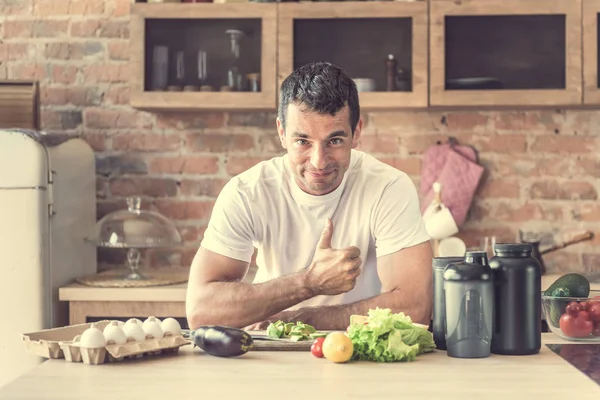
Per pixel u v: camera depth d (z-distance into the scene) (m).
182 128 3.89
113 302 3.29
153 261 3.92
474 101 3.49
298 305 2.43
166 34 3.58
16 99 3.84
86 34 3.89
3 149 3.24
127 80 3.89
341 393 1.37
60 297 3.28
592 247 3.80
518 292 1.67
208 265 2.27
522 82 3.50
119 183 3.90
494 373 1.51
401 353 1.60
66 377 1.50
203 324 2.16
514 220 3.82
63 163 3.43
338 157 2.04
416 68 3.50
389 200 2.31
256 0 3.61
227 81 3.57
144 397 1.35
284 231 2.34
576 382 1.44
